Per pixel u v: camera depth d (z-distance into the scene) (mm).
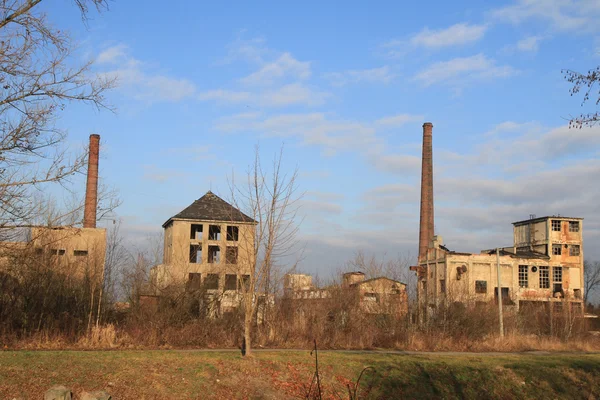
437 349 36906
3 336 26672
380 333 37125
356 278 40875
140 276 36875
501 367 28938
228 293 36344
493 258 66312
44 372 19312
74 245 40000
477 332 40969
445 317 40719
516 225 76562
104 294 33531
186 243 58188
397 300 40375
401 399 24047
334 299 37875
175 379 21016
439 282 65625
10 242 22562
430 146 71312
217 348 30125
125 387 19484
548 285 68625
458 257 64625
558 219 70938
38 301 29031
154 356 23391
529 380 28172
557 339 43875
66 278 31953
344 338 35344
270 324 33906
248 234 28078
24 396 17250
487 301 50156
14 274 28250
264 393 21594
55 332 28188
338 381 24188
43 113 17641
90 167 53750
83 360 21359
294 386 22734
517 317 46656
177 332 30875
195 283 35562
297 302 36219
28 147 17516
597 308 83000
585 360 32250
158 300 33531
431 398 24750
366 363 26734
